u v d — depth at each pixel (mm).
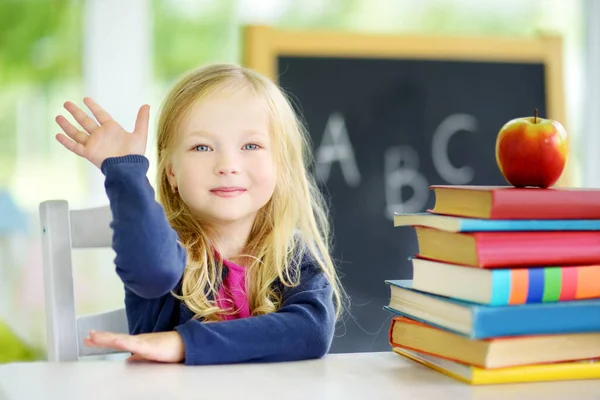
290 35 2725
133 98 2969
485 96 2848
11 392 796
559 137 967
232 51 3068
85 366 931
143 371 903
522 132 967
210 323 994
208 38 3057
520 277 839
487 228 853
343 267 2660
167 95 1281
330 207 2680
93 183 3010
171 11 3029
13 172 2982
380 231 2711
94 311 2930
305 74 2719
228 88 1198
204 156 1166
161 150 1273
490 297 829
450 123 2814
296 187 1319
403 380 859
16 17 2965
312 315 1049
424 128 2795
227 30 3062
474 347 846
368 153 2736
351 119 2738
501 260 851
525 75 2883
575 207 888
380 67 2779
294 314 1039
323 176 2689
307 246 1316
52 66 2971
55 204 1231
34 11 2969
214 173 1158
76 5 2969
